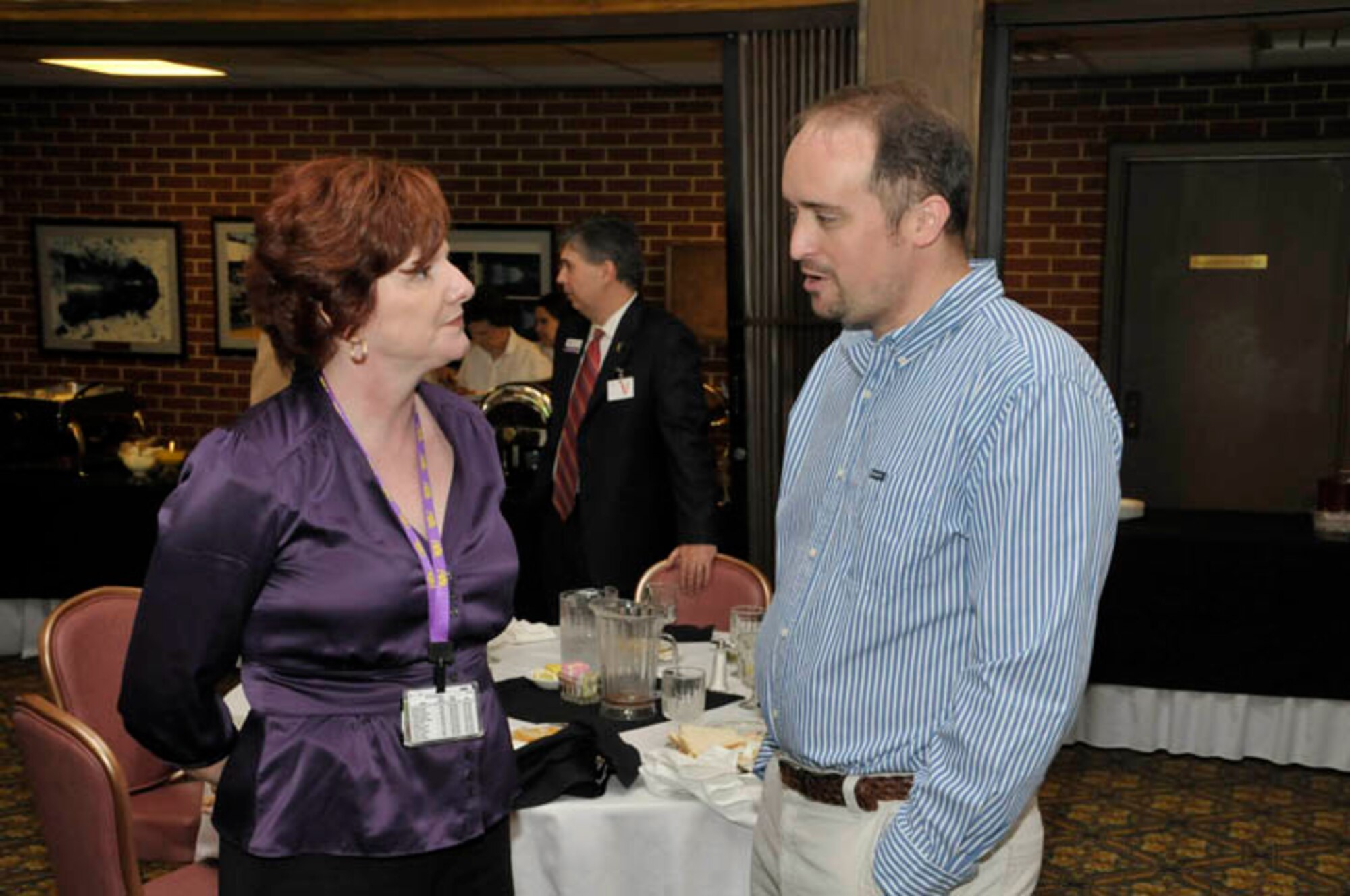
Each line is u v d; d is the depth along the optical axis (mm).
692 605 3393
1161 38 5320
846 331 1738
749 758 2195
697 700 2475
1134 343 6496
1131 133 6320
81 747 2057
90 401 5750
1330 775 4367
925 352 1534
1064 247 6457
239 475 1377
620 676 2510
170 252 7301
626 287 3857
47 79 6961
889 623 1514
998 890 1583
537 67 6184
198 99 7168
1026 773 1409
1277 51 5582
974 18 4184
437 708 1447
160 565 1394
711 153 6715
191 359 7367
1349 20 4121
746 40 4492
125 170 7293
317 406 1443
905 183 1483
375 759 1438
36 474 5520
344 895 1430
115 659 2830
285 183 1415
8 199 7426
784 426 4715
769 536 4781
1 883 3438
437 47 4828
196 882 2412
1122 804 4105
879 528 1512
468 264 7000
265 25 4785
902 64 4254
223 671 1455
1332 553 4145
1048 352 1439
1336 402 6332
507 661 2879
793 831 1648
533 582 4922
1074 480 1399
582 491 3895
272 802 1413
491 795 1516
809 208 1528
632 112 6762
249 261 1426
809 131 1526
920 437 1494
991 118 4367
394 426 1493
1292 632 4207
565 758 2170
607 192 6836
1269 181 6246
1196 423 6500
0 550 5352
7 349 7555
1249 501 6500
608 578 3859
